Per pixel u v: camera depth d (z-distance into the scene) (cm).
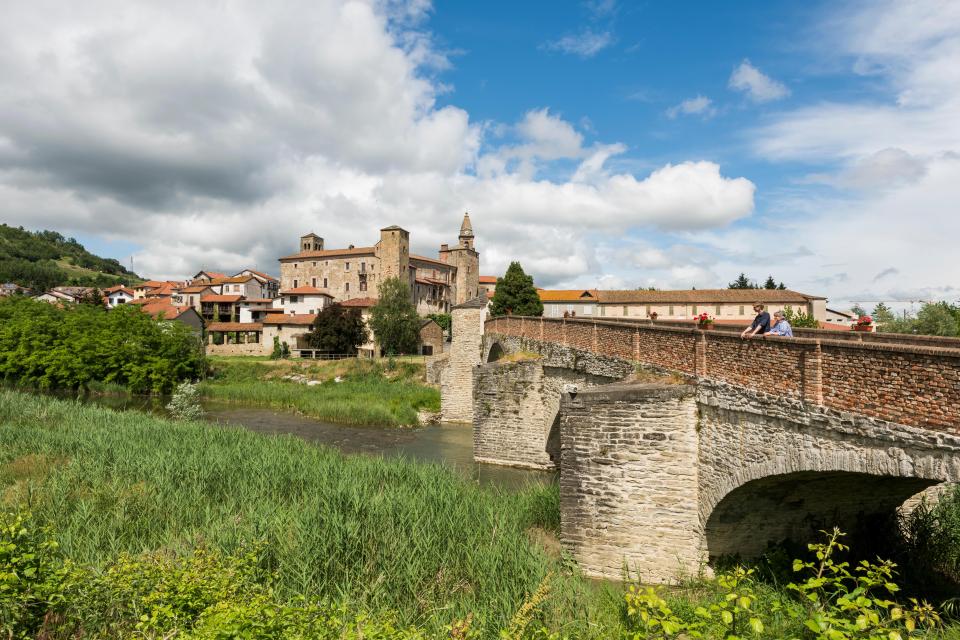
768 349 1024
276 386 5078
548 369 2348
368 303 8762
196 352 5466
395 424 3625
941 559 1233
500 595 1002
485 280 13488
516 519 1478
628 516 1275
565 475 1356
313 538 1113
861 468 836
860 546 1281
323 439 3148
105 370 5184
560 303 8406
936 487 1341
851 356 855
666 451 1244
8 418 2839
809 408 923
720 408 1146
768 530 1225
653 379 1438
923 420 748
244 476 1716
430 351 8312
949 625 923
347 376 5600
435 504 1473
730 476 1116
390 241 9850
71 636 758
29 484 1462
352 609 943
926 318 3834
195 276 14350
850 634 503
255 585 877
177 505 1436
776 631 648
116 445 2066
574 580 1100
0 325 5622
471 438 3203
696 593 1106
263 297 11512
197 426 2686
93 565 992
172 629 692
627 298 7575
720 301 7275
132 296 13525
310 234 12494
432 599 1030
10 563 737
